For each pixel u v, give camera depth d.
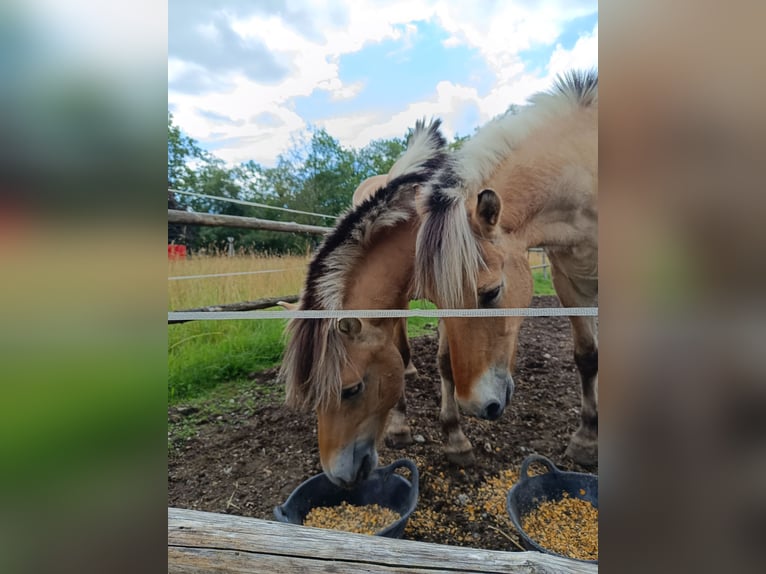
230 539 0.99
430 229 1.31
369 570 0.92
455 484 1.45
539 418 1.44
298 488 1.36
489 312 1.28
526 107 1.29
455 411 1.46
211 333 1.41
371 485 1.45
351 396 1.36
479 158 1.30
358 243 1.33
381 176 1.33
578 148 1.29
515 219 1.32
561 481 1.37
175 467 1.40
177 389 1.41
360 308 1.34
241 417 1.42
